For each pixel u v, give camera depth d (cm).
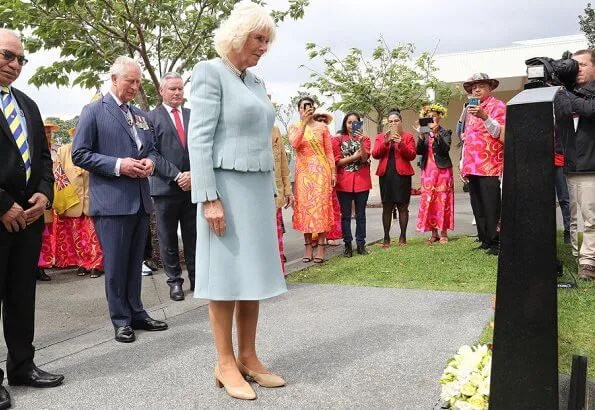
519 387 196
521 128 193
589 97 450
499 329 199
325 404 282
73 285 634
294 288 541
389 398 285
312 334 393
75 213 669
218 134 292
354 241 855
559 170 657
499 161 623
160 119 533
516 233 195
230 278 290
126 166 399
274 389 304
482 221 675
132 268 426
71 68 726
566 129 469
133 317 427
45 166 333
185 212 539
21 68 312
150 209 431
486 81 616
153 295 563
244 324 312
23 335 322
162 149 530
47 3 587
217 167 290
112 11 679
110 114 414
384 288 519
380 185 761
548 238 191
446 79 1750
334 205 785
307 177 656
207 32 730
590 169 461
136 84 423
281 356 352
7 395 298
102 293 589
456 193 1786
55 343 405
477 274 552
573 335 290
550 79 234
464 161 649
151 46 774
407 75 1445
